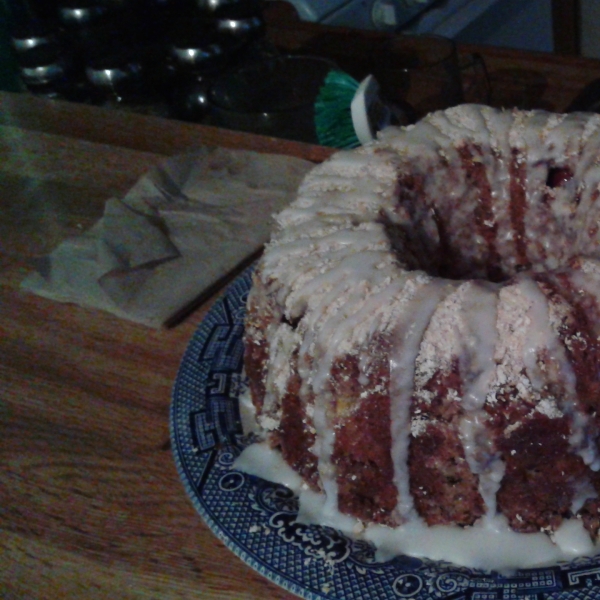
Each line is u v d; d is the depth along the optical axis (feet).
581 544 1.14
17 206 2.17
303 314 1.23
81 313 1.77
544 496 1.16
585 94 2.15
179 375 1.48
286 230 1.35
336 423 1.19
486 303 1.14
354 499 1.22
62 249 1.93
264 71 2.41
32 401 1.56
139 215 1.96
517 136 1.45
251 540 1.18
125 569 1.23
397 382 1.13
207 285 1.76
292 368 1.25
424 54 2.28
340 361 1.16
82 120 2.51
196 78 2.61
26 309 1.80
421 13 2.88
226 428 1.37
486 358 1.11
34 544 1.28
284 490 1.27
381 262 1.22
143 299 1.73
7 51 2.86
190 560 1.23
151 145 2.34
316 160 2.14
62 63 2.73
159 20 2.79
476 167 1.45
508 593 1.07
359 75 2.42
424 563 1.15
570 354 1.10
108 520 1.30
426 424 1.15
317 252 1.27
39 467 1.41
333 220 1.33
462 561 1.14
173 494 1.33
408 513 1.20
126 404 1.53
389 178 1.40
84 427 1.49
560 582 1.08
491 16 2.97
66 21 2.75
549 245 1.47
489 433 1.12
